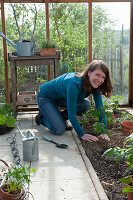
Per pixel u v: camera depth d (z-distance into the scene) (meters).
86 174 2.19
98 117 3.16
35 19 4.39
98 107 3.05
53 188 1.96
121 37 4.56
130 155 1.77
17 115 4.29
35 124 3.77
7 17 4.32
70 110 2.86
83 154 2.61
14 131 3.42
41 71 4.49
